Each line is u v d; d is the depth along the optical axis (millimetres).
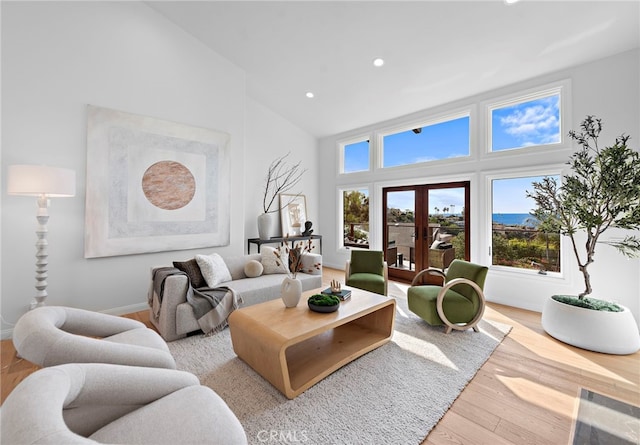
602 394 1928
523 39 3023
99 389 975
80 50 3082
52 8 2920
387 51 3561
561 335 2689
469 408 1791
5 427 653
